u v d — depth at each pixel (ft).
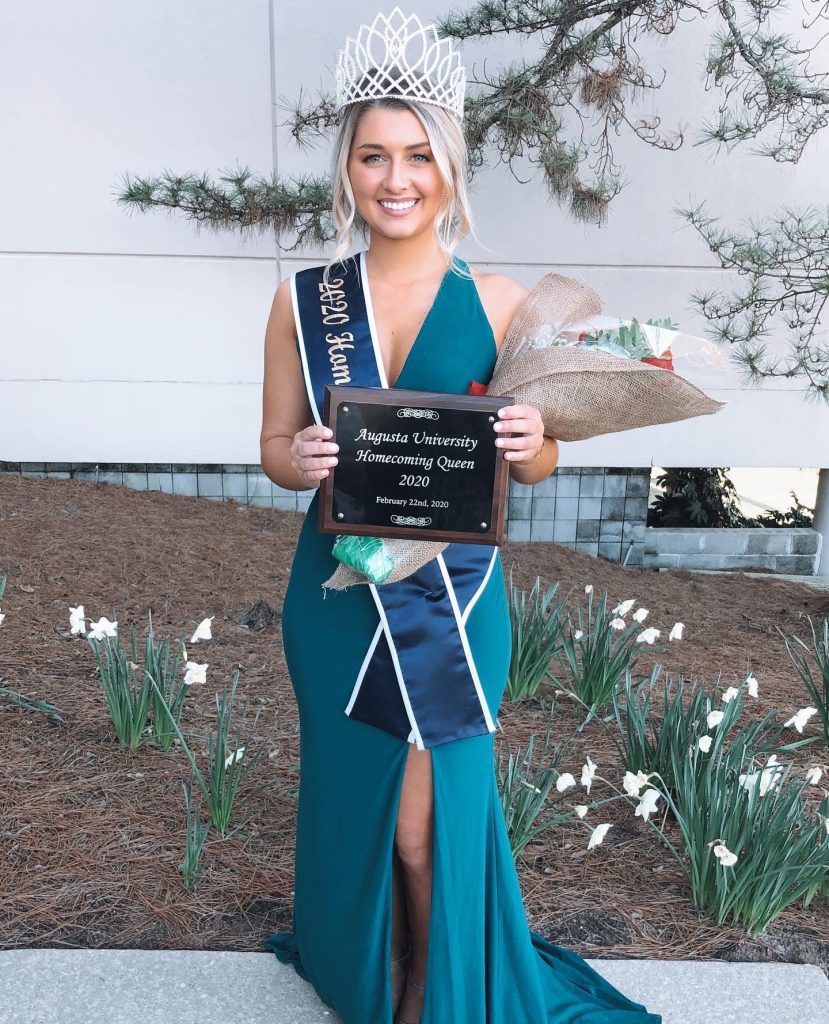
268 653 13.79
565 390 5.68
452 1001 6.45
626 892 8.89
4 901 8.30
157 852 9.07
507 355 6.07
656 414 5.87
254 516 20.18
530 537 21.56
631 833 9.86
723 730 9.81
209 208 16.69
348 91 5.75
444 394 5.34
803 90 14.30
